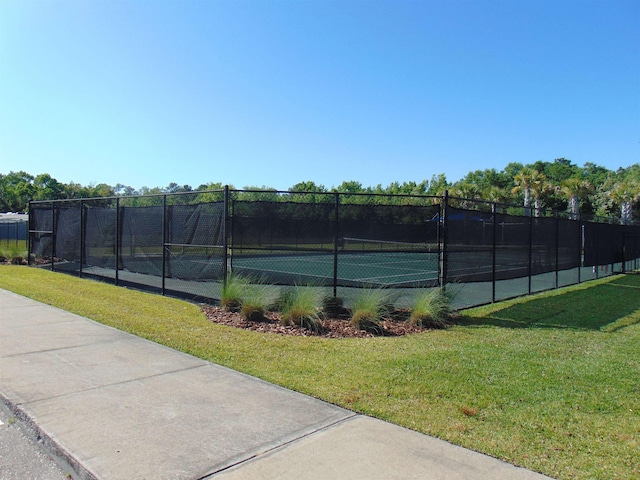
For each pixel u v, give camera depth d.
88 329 7.63
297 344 6.81
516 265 12.04
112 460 3.33
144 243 12.31
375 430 3.88
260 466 3.26
